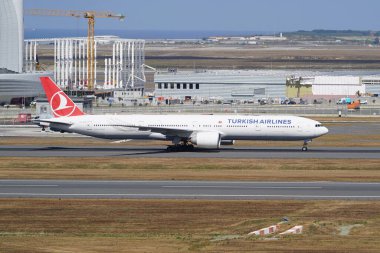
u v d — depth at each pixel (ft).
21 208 649.20
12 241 525.75
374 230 566.36
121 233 561.43
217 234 555.69
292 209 648.38
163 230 572.10
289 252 494.18
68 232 564.30
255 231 563.89
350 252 495.41
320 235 547.49
